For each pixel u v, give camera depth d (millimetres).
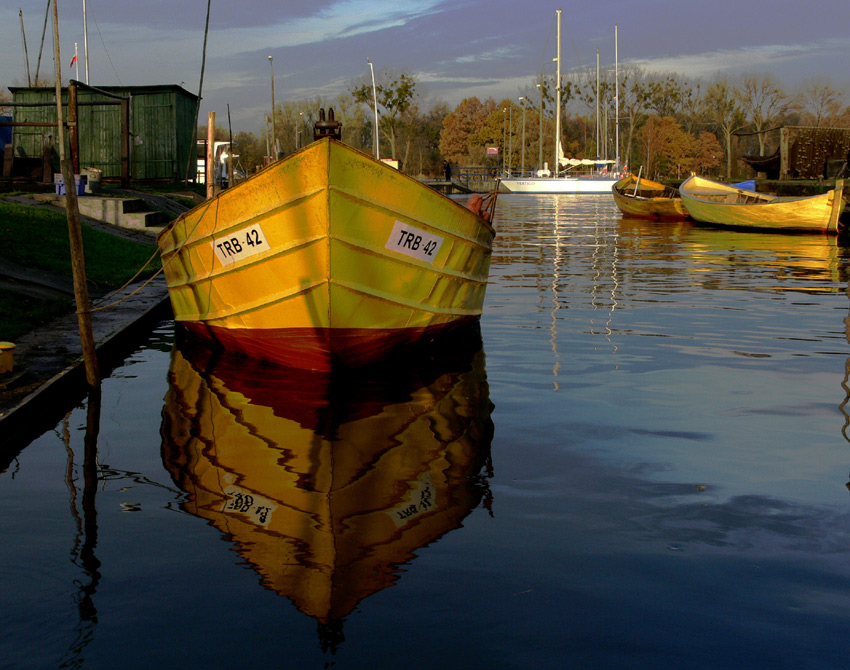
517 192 75688
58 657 3480
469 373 8805
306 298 8812
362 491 5367
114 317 11164
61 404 7641
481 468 5793
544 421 6945
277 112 57969
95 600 3945
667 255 21844
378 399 7871
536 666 3400
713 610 3820
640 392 7852
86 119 29094
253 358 10023
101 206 19062
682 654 3482
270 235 8711
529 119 99062
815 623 3703
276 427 6898
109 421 7109
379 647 3535
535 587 4039
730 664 3414
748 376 8469
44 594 4000
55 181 19516
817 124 87562
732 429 6660
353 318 9000
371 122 80375
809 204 28562
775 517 4875
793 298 13805
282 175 8336
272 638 3607
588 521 4832
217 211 9039
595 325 11398
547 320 11820
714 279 16500
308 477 5648
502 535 4652
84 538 4648
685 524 4785
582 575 4156
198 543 4574
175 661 3445
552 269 18469
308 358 9266
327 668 3389
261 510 5047
